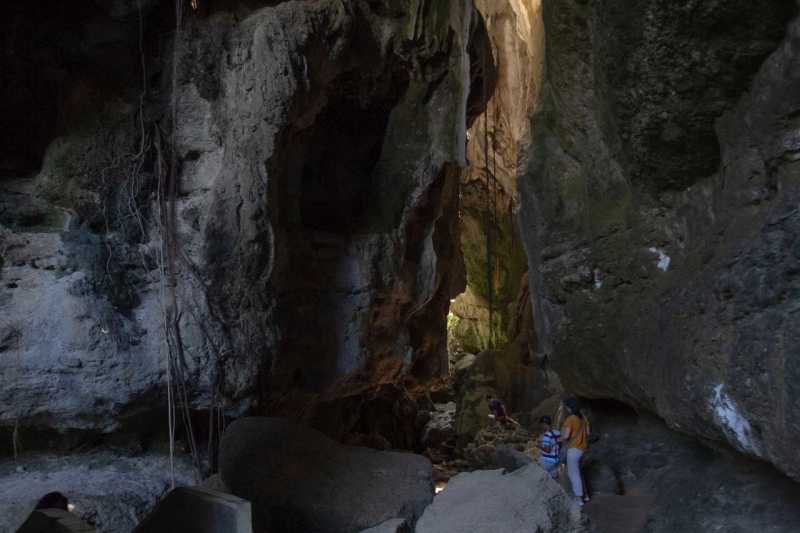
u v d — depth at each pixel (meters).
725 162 5.85
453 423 19.36
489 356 21.00
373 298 12.98
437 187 14.01
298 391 12.37
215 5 12.00
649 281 7.12
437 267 14.82
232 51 11.57
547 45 8.62
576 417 7.70
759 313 4.74
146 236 11.30
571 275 8.37
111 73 11.55
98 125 11.34
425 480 7.50
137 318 10.80
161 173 11.32
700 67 5.55
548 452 8.25
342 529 6.61
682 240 6.72
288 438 7.72
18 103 11.28
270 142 11.29
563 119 8.63
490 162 25.55
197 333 10.94
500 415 18.03
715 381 5.25
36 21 11.20
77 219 10.95
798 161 4.86
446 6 13.27
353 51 12.62
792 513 5.64
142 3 11.16
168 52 11.67
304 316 12.34
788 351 4.29
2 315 10.02
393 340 13.93
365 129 14.27
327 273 12.80
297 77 11.48
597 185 8.14
